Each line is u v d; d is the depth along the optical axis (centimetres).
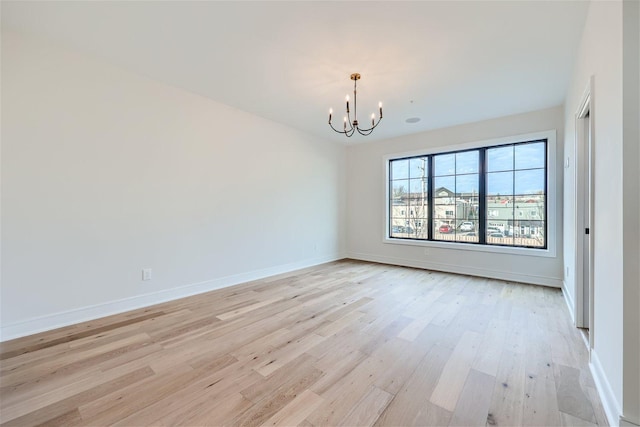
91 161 274
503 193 433
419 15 210
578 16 210
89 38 243
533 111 399
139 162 306
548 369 188
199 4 201
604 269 167
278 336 238
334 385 172
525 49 252
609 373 154
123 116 294
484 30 227
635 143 133
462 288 379
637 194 133
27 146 240
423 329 252
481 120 439
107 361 199
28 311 241
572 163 289
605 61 164
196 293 355
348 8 204
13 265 234
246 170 415
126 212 297
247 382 175
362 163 589
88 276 273
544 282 390
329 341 229
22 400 158
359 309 301
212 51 261
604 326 165
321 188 549
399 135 527
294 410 151
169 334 242
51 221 252
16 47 234
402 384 173
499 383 174
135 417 146
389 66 282
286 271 478
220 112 381
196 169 356
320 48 254
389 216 561
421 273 466
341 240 602
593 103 191
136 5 203
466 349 216
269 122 447
